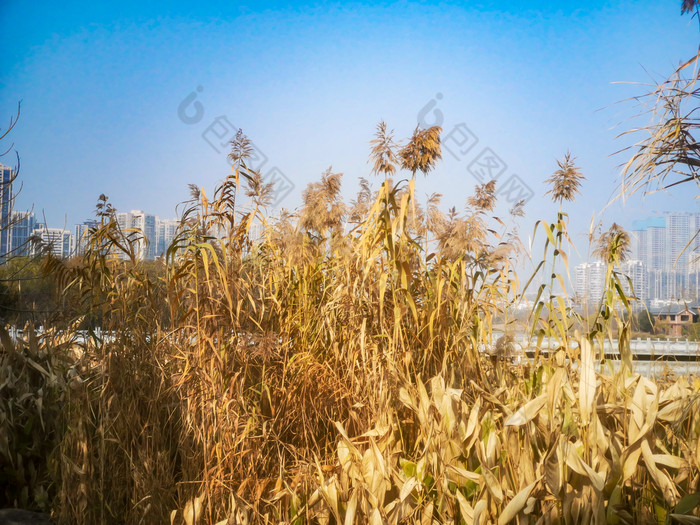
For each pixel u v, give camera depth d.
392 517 1.93
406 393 2.26
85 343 3.10
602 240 2.40
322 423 2.75
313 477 2.26
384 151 3.34
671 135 2.42
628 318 2.12
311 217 3.08
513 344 2.82
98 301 2.91
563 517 1.71
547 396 1.83
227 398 2.40
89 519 2.53
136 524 2.44
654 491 1.84
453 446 2.01
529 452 1.83
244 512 2.11
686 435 2.19
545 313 2.46
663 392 2.21
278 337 2.75
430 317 2.64
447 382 2.55
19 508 2.85
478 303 3.00
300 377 2.72
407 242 2.73
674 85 2.42
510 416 1.83
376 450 2.04
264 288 2.92
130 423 2.65
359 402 2.53
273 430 2.58
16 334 3.75
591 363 1.88
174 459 2.67
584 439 1.86
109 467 2.63
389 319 2.77
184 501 2.47
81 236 3.30
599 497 1.64
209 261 2.59
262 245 3.16
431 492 2.04
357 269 2.79
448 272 2.98
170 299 2.51
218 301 2.49
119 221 3.19
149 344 2.86
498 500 1.75
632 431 1.87
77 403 2.70
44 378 3.36
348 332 2.75
